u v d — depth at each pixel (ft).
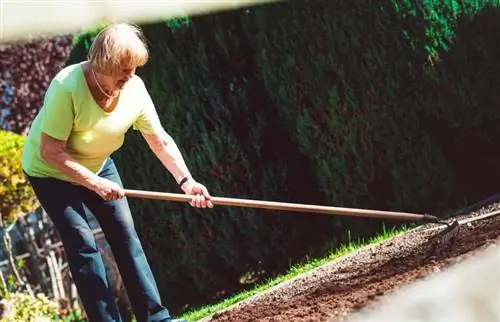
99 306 16.84
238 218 30.86
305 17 29.48
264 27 29.94
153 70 30.45
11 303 27.48
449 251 19.84
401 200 29.89
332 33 29.27
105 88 16.57
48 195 17.19
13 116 44.01
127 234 17.74
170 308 31.81
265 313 19.81
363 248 26.17
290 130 30.22
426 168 29.73
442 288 15.65
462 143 30.01
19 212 33.14
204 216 30.94
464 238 20.95
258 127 30.63
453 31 28.86
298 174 31.14
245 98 30.66
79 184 17.48
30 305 28.37
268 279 30.40
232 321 20.24
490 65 29.32
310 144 29.89
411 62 28.99
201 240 31.12
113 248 17.81
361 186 29.89
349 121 29.48
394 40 28.94
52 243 38.29
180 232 31.07
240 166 30.73
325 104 29.55
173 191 30.99
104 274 17.13
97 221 17.88
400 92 29.22
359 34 29.12
